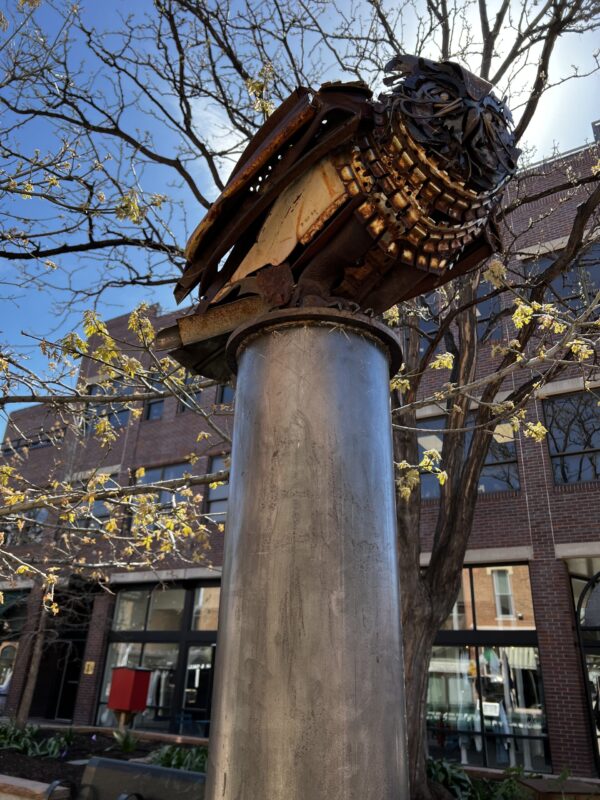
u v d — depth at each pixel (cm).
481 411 828
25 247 620
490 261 898
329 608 151
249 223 216
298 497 163
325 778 136
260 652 150
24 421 2364
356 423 176
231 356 211
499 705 1321
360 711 144
